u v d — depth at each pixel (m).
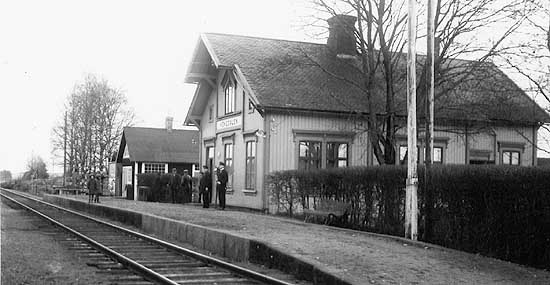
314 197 20.44
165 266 12.54
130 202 35.31
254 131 26.95
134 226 23.06
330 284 10.23
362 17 23.59
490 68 23.86
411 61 14.99
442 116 26.92
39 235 18.83
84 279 10.70
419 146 27.95
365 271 10.75
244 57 28.95
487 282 10.27
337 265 11.10
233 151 29.69
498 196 12.52
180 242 17.39
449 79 23.17
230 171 30.08
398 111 24.61
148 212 23.16
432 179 14.62
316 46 31.44
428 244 14.08
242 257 13.71
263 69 27.94
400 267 11.27
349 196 18.34
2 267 11.34
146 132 56.50
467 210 13.45
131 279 10.95
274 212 24.88
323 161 26.55
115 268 12.31
